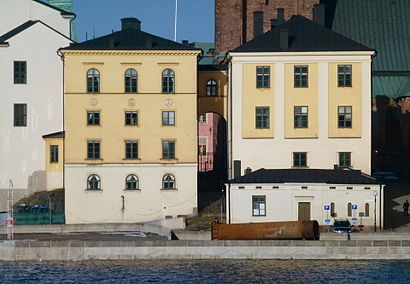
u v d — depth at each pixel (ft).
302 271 344.49
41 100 533.55
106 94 470.80
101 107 470.80
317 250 367.86
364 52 465.47
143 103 471.62
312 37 473.26
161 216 469.98
